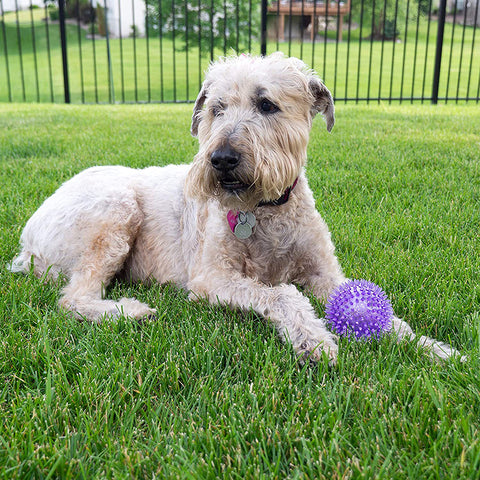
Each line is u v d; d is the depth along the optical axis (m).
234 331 0.67
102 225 0.84
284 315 0.68
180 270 0.89
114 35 8.91
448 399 0.52
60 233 0.86
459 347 0.65
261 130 0.73
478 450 0.43
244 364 0.59
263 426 0.48
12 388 0.57
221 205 0.76
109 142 1.82
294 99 0.78
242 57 0.82
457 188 1.25
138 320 0.73
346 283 0.68
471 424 0.48
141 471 0.45
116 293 0.87
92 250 0.84
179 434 0.48
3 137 1.94
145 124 2.25
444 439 0.45
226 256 0.78
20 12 9.71
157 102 3.28
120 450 0.46
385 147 1.67
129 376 0.57
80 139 1.89
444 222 1.04
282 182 0.74
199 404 0.53
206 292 0.77
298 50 6.62
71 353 0.63
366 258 0.92
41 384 0.58
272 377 0.56
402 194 1.23
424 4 8.31
